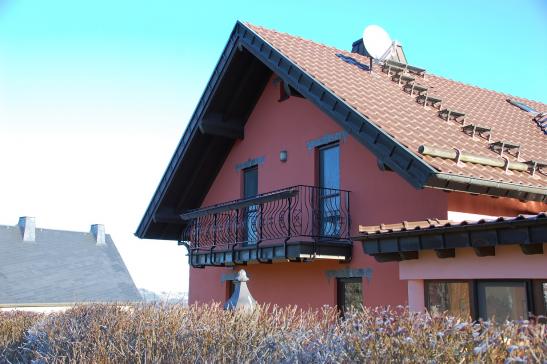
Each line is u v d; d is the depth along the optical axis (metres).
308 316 7.59
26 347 8.88
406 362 4.03
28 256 34.31
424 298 6.86
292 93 11.49
